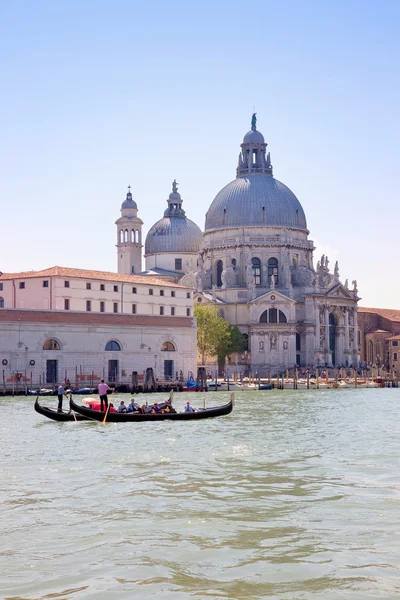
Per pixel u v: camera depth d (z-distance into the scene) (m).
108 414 72.19
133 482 40.88
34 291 135.25
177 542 29.48
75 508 34.81
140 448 54.53
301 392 138.12
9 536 30.34
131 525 31.84
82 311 129.25
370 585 24.81
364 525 31.66
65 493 38.03
